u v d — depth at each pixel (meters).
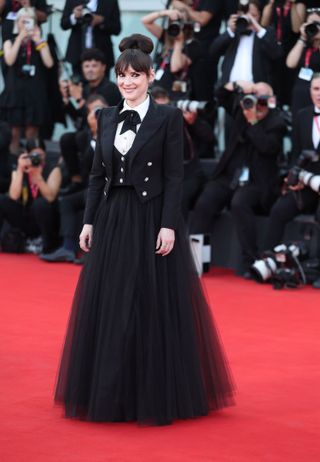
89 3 20.84
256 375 10.31
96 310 8.62
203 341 8.92
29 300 14.53
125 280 8.53
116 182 8.77
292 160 17.27
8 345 11.54
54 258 18.50
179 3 19.69
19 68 21.52
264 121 17.33
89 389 8.58
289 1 19.06
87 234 9.00
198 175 18.44
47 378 10.06
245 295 15.42
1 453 7.61
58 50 22.45
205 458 7.55
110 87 19.42
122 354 8.45
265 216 17.83
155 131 8.64
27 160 18.94
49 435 8.13
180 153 8.75
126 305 8.48
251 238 17.23
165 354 8.52
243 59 18.39
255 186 17.50
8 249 19.58
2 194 19.91
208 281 16.86
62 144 19.19
